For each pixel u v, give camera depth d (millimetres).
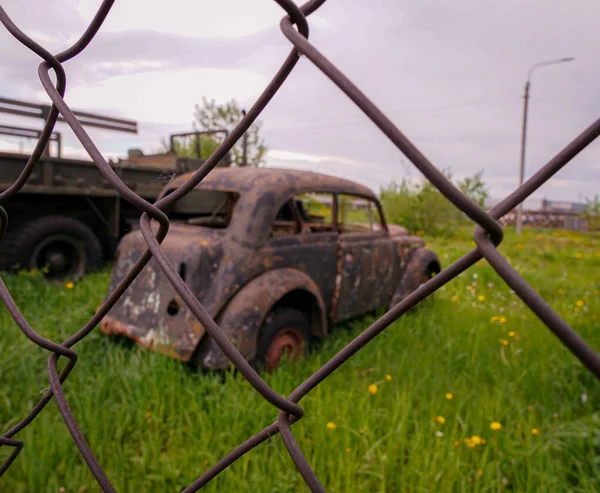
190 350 2805
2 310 4016
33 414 835
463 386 3068
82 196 5609
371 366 3361
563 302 5516
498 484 2053
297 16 477
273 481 2111
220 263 2930
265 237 3076
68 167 5516
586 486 2031
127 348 3385
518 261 10047
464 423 2553
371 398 2861
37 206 5547
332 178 3848
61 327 3604
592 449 2246
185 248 2920
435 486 2061
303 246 3352
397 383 3018
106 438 2383
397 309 452
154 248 575
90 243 5621
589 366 311
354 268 3834
